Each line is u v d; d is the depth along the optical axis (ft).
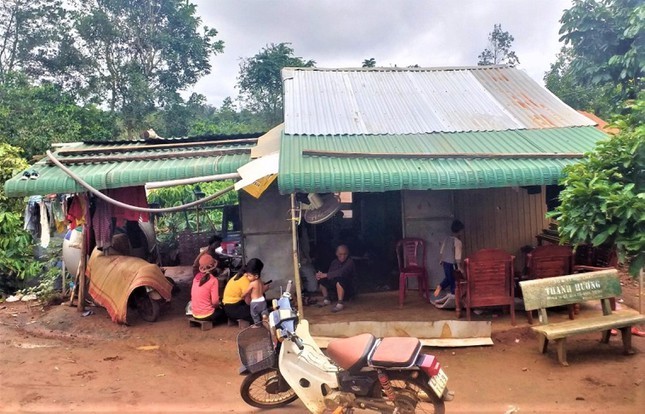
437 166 21.66
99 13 95.66
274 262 27.81
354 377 13.62
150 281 24.73
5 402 16.31
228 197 48.52
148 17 104.42
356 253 33.73
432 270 27.68
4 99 64.64
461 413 15.12
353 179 20.63
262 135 30.50
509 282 22.04
